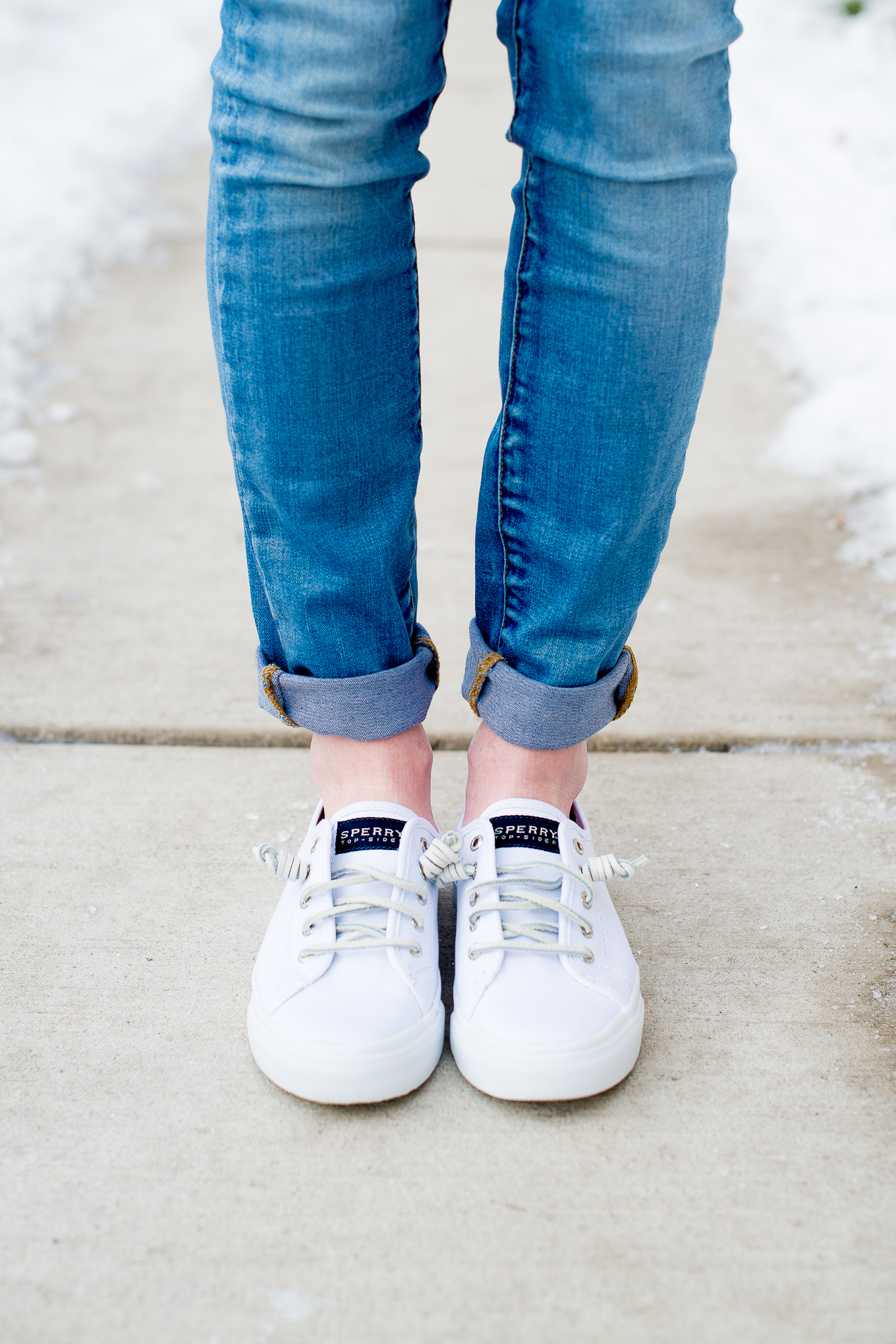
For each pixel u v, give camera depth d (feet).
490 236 10.07
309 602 3.07
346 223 2.64
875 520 6.05
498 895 3.15
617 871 3.22
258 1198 2.74
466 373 7.72
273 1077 2.98
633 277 2.60
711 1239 2.66
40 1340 2.43
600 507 2.89
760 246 9.87
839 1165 2.84
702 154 2.56
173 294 9.02
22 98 13.58
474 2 21.38
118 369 7.79
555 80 2.49
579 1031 2.94
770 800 4.22
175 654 5.02
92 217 10.28
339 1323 2.47
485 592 3.36
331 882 3.13
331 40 2.36
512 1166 2.83
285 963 3.12
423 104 2.66
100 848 3.95
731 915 3.68
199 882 3.80
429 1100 3.02
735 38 2.51
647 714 4.67
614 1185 2.78
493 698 3.29
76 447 6.80
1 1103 2.98
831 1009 3.32
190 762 4.41
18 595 5.40
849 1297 2.54
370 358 2.85
